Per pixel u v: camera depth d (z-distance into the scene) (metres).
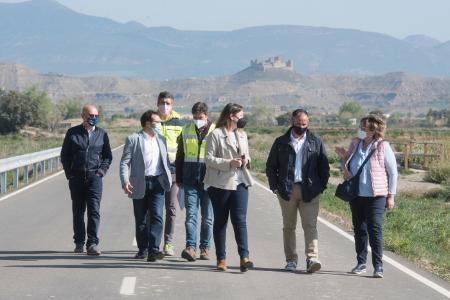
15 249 24.28
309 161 20.91
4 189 44.97
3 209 35.94
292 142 20.97
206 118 22.58
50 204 38.28
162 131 23.50
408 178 63.97
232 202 20.73
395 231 30.94
